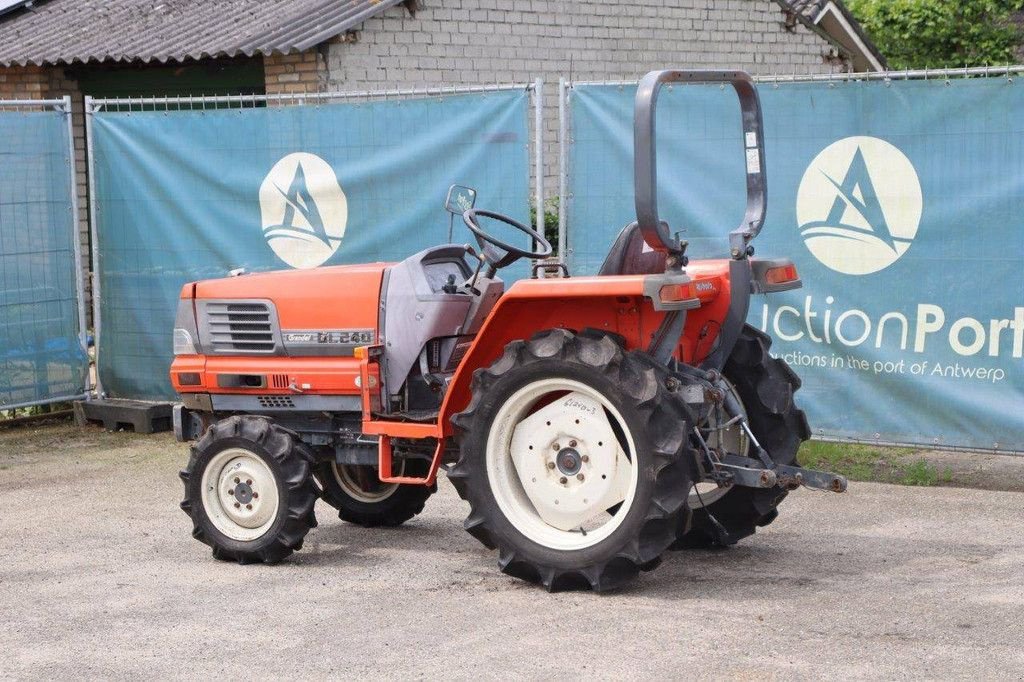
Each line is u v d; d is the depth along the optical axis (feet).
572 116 26.81
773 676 15.02
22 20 54.08
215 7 49.21
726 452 19.27
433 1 45.11
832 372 25.55
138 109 49.08
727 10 53.36
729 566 19.66
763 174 19.38
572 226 27.04
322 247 29.94
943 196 24.32
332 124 29.48
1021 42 70.38
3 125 31.22
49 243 32.17
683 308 17.51
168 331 32.01
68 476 27.66
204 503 20.74
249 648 16.66
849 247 25.16
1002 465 25.81
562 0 48.49
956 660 15.38
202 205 31.22
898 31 70.59
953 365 24.56
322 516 23.88
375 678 15.46
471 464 18.79
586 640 16.46
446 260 21.49
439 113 28.27
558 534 18.56
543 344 18.35
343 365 20.56
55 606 18.67
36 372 32.14
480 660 15.89
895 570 19.17
